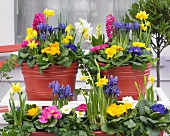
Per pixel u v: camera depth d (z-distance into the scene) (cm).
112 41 204
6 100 206
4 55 300
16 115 169
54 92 174
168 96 316
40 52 199
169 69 313
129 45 202
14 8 320
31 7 322
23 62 199
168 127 167
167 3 222
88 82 199
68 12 326
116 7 324
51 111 165
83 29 212
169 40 224
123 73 192
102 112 168
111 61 190
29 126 165
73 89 205
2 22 315
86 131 166
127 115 166
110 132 164
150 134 162
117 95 174
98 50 198
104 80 167
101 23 326
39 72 194
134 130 163
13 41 318
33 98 201
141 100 172
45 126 163
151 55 199
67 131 163
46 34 202
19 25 324
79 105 179
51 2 324
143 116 165
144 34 212
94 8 325
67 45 200
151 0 225
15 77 307
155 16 224
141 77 195
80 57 200
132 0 322
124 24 201
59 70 195
